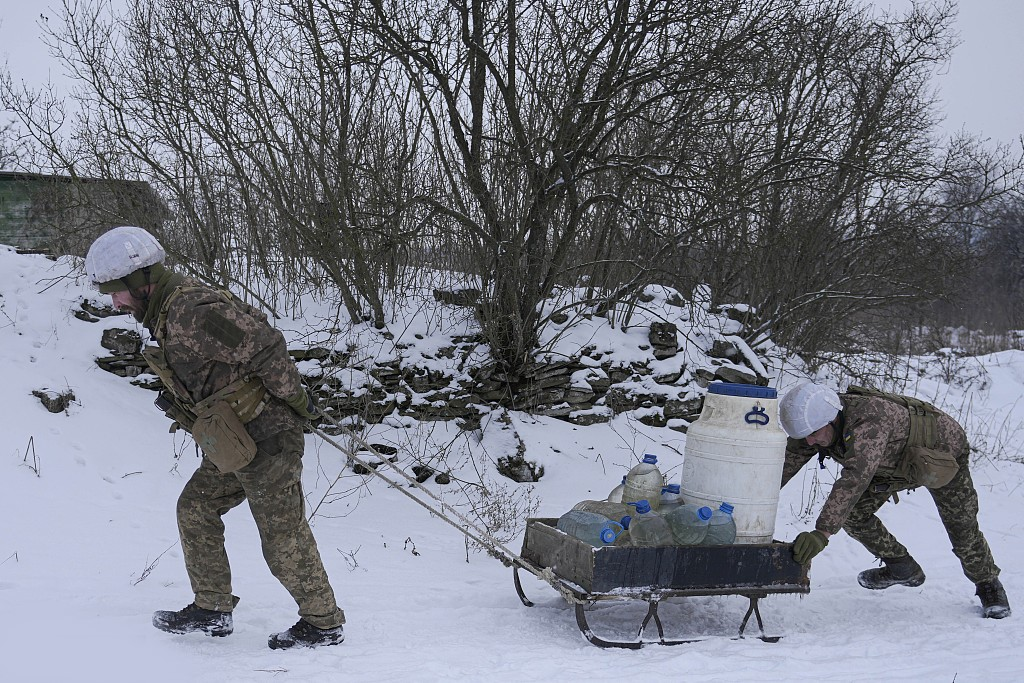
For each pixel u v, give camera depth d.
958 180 10.85
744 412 4.72
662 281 10.87
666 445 9.02
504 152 8.90
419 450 8.23
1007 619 5.23
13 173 9.98
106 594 4.70
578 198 9.47
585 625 4.33
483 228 8.98
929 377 14.65
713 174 9.09
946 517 5.28
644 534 4.47
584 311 9.87
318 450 8.08
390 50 8.43
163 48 8.95
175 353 3.72
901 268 11.62
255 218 9.01
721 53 8.79
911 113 11.73
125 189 9.21
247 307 3.86
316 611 3.97
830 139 11.27
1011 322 24.31
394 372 8.69
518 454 8.31
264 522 3.89
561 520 4.73
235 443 3.72
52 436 6.93
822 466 5.12
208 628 4.04
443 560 6.17
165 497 6.66
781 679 3.70
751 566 4.51
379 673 3.53
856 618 5.21
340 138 8.74
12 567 5.04
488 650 4.06
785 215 10.75
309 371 8.39
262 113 8.87
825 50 10.63
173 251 8.84
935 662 4.11
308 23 8.46
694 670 3.81
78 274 8.88
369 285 8.81
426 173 9.20
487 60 8.60
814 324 11.72
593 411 9.23
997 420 12.64
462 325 9.23
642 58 9.09
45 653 3.63
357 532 6.64
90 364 8.12
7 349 7.79
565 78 8.83
